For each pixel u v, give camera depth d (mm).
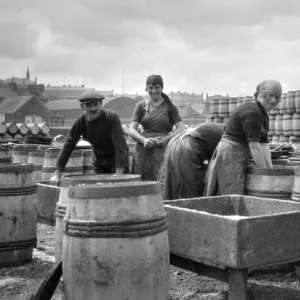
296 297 5113
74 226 3934
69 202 4039
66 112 104812
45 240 8047
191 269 4746
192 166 7539
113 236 3850
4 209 6340
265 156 6984
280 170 6445
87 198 3912
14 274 6121
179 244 4727
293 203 5336
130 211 3883
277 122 18281
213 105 21188
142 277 3885
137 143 9297
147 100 9359
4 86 117688
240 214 5773
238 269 4277
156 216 3990
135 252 3863
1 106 96438
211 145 7590
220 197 5730
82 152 10594
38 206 7031
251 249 4285
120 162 7605
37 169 10422
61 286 4801
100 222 3859
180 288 5441
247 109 6641
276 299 5051
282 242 4473
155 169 9008
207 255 4461
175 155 7672
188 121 66062
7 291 5469
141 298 3893
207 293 5293
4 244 6359
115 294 3855
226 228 4297
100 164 8305
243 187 6625
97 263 3855
